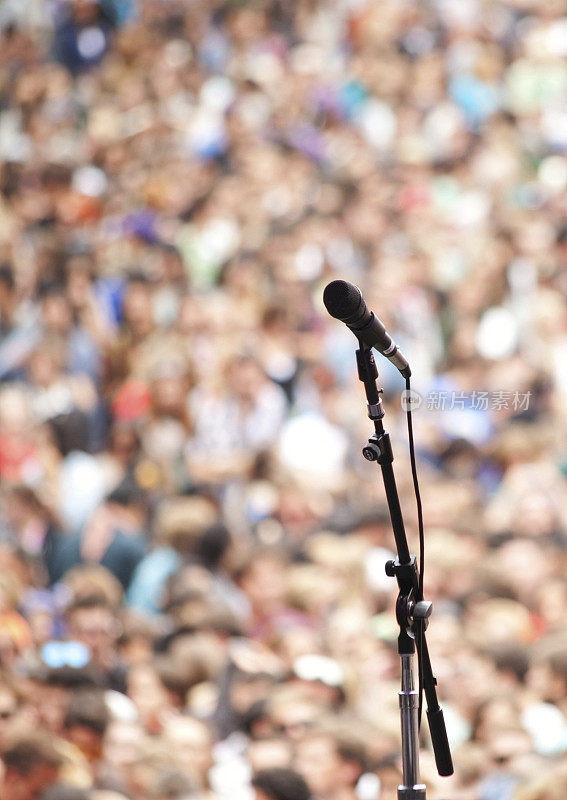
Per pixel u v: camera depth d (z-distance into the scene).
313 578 18.95
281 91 42.19
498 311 30.02
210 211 34.75
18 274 28.34
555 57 43.12
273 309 27.16
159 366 25.25
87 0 44.91
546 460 24.20
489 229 34.72
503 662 16.33
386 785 13.87
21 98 41.59
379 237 33.09
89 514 21.78
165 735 15.41
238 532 23.22
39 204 33.31
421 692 8.78
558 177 39.09
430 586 19.20
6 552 20.67
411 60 44.25
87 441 25.22
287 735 14.83
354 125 40.47
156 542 21.41
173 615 18.81
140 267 30.03
